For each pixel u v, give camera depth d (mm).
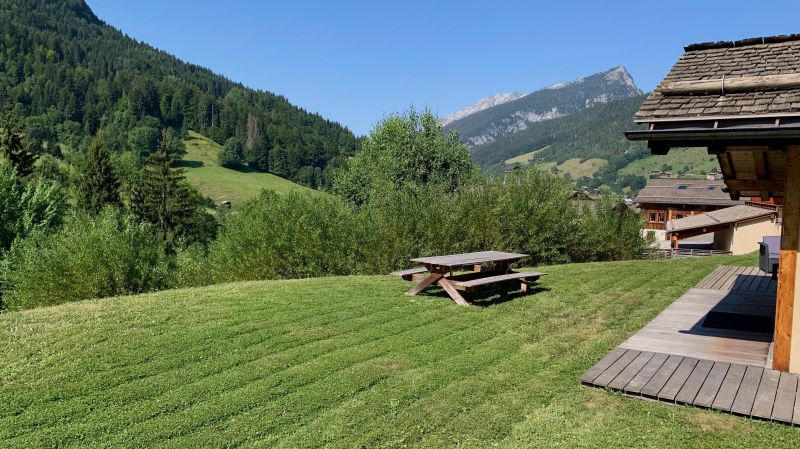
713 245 36250
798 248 5613
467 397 5219
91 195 51188
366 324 7859
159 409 4992
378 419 4766
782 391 5078
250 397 5230
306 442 4379
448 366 6078
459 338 7168
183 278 16078
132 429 4613
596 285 11297
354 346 6805
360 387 5461
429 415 4832
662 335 7227
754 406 4727
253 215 15938
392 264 14867
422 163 30734
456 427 4605
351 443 4352
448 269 9953
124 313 8312
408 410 4949
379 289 10523
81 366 6062
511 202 17016
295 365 6141
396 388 5445
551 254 17609
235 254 15305
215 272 15719
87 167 51781
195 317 8125
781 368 5691
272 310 8641
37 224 21000
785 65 5973
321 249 14750
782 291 5691
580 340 7086
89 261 13930
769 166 7434
